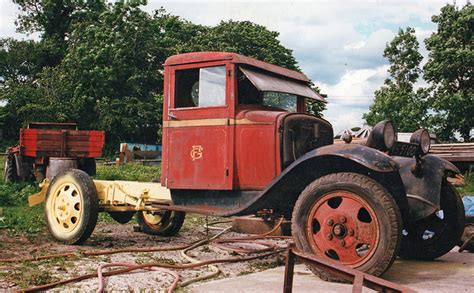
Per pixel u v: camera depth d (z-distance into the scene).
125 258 5.54
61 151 12.96
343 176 4.66
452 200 5.92
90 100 34.53
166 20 39.38
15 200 10.67
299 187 5.23
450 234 5.91
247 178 5.45
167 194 6.06
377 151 4.60
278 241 7.11
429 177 5.44
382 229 4.43
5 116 35.81
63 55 42.97
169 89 5.95
